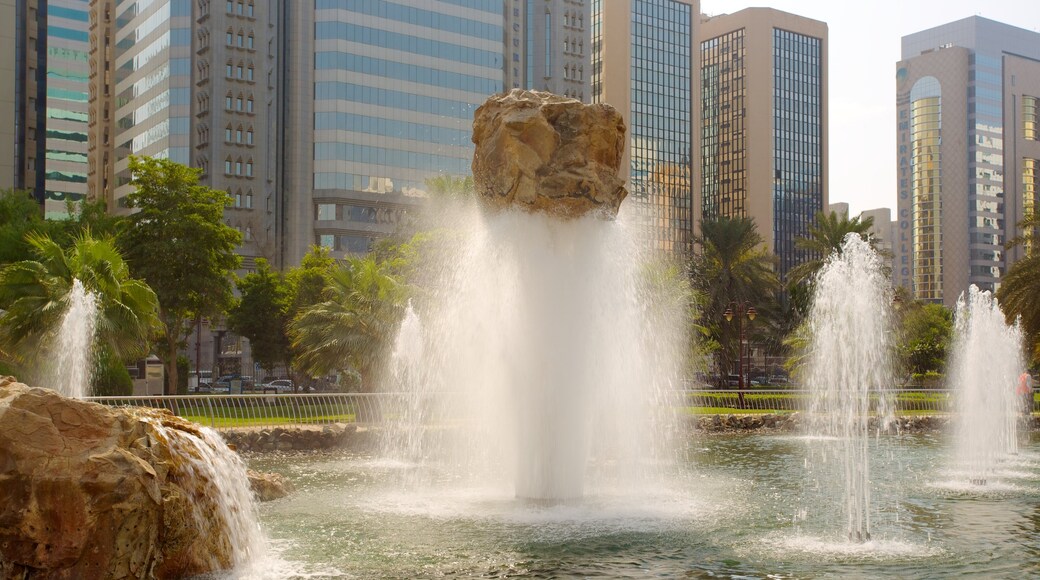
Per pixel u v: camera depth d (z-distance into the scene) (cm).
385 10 10612
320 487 1847
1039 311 4594
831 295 2441
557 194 1505
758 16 17525
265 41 10181
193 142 10012
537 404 1563
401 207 10562
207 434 1220
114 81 11806
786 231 17475
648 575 1098
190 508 1066
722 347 6994
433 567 1124
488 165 1548
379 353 3394
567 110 1527
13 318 2580
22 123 10769
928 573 1129
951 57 19075
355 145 10356
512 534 1317
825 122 18225
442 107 10919
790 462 2403
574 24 12644
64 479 930
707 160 18375
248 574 1088
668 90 15962
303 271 6394
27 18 10919
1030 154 19650
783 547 1266
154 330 2938
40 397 969
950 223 18938
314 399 3206
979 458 2517
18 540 921
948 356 7156
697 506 1577
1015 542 1320
